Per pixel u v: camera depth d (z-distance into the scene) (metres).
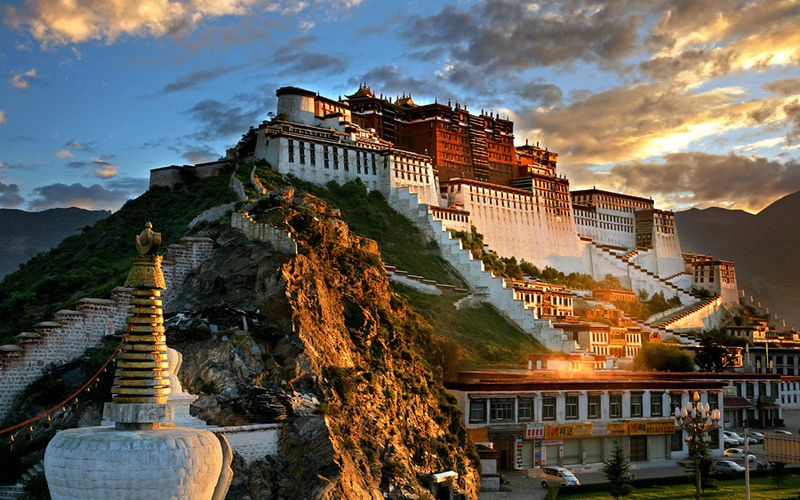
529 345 170.00
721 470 120.38
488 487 101.94
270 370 85.69
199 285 103.75
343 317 103.94
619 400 124.69
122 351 29.16
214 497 27.75
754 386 168.88
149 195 180.75
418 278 173.12
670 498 101.00
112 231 161.25
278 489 73.56
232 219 116.31
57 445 26.00
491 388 111.88
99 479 25.17
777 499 99.94
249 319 91.19
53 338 89.44
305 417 80.50
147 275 29.67
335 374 89.06
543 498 97.94
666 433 127.31
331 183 193.75
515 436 111.69
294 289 96.56
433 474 90.88
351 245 122.00
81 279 118.25
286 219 111.94
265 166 184.88
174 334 87.81
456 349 129.38
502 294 182.25
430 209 197.12
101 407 80.06
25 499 69.25
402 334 111.38
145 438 26.08
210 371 83.00
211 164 189.88
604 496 101.69
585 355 168.25
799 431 165.50
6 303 113.38
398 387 99.88
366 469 81.12
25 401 84.31
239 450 74.12
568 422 118.00
